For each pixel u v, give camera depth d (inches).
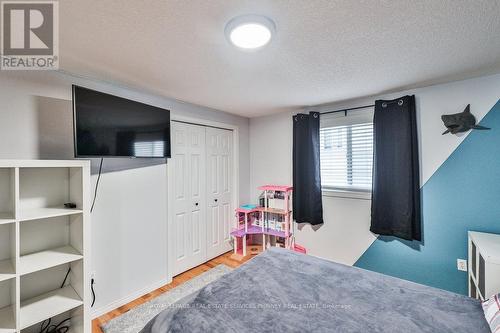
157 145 91.6
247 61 69.1
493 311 44.4
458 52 64.4
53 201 72.6
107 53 63.5
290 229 131.0
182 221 114.5
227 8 45.7
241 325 44.9
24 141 68.2
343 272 66.0
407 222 94.2
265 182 145.7
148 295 95.4
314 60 68.7
